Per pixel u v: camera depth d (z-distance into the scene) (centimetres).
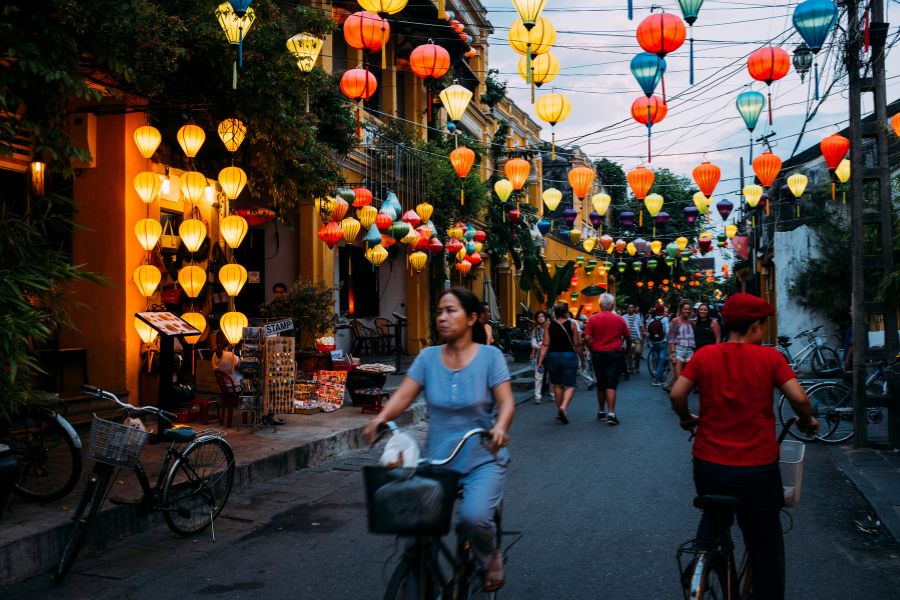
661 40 777
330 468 841
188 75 865
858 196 922
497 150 2481
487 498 341
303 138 916
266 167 973
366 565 516
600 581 477
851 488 726
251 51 809
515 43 830
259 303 1538
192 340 1192
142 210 1038
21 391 568
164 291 1101
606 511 644
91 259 1006
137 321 1012
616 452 911
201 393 1141
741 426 356
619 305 4444
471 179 1966
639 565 507
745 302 368
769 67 859
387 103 1905
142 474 547
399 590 311
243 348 941
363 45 841
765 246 2627
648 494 703
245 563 523
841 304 2023
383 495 301
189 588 476
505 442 334
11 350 555
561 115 1080
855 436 919
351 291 2045
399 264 2238
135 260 1015
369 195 1284
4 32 570
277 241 1525
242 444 840
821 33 777
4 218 626
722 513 350
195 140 959
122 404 551
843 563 509
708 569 333
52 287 618
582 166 1325
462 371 361
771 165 1145
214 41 779
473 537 340
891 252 913
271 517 640
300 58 858
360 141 1393
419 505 298
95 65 753
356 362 1162
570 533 580
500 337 2362
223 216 1294
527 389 1614
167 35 722
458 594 346
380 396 1099
